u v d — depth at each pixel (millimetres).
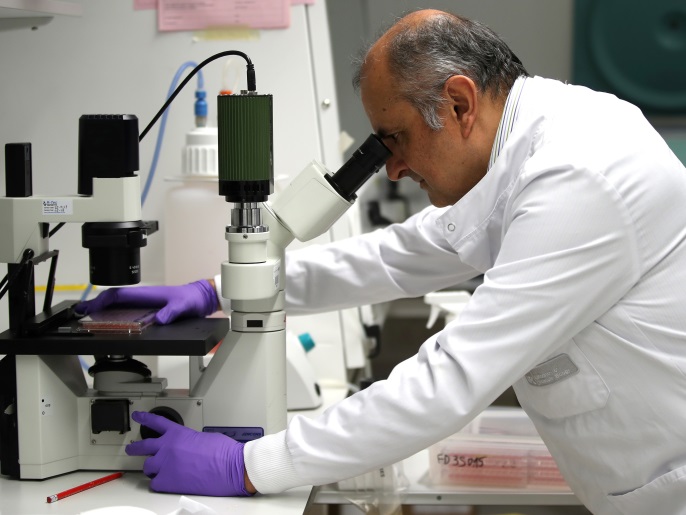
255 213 1368
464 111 1356
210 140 1925
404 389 1255
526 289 1199
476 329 1220
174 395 1457
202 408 1441
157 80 2072
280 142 2080
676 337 1278
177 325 1545
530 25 3215
